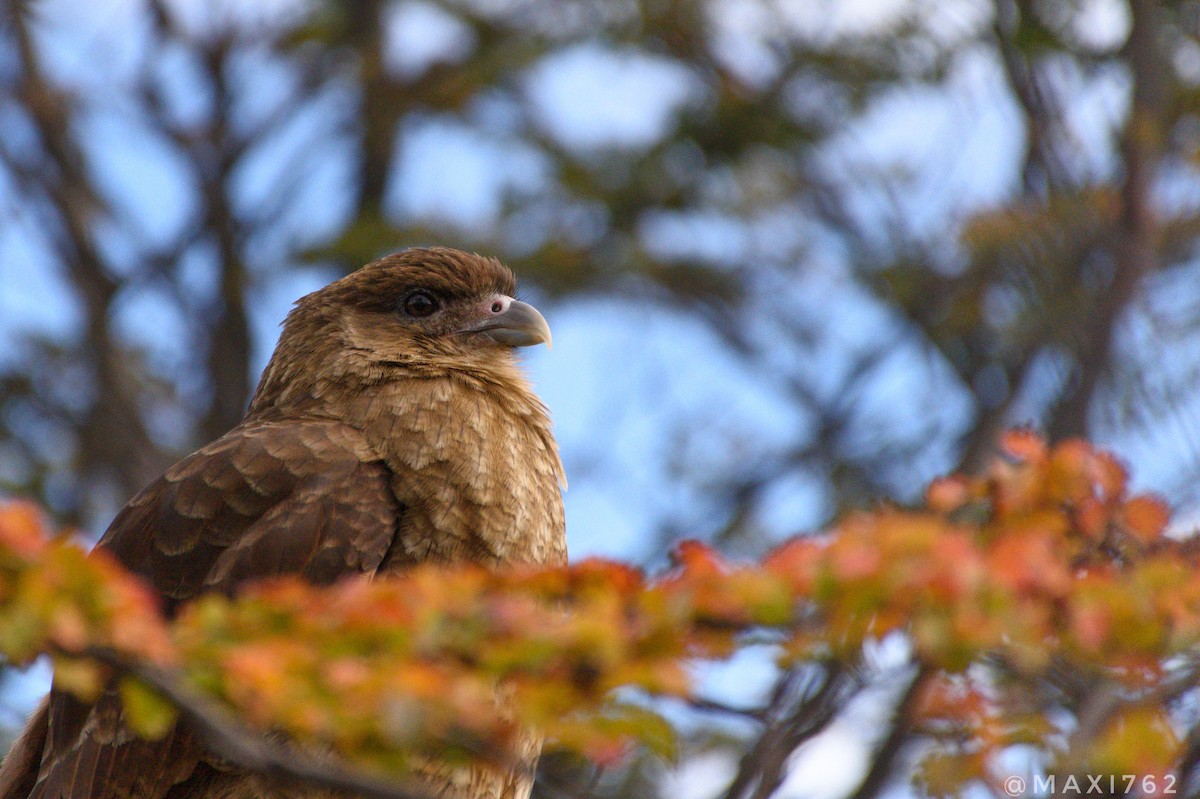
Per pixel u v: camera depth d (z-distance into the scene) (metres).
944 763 7.82
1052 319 13.09
